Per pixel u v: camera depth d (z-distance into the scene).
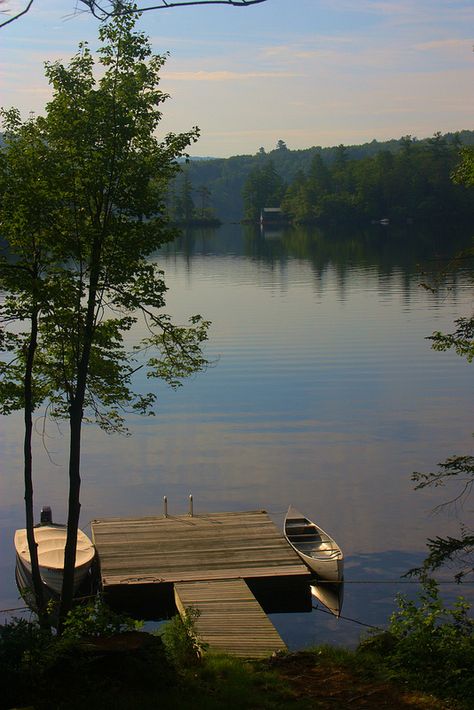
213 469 25.41
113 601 17.94
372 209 142.50
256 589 18.17
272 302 56.44
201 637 14.55
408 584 17.88
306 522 21.22
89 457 27.12
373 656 11.23
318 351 40.28
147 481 24.67
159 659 9.70
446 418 29.31
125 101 12.63
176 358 14.91
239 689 9.80
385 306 53.06
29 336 14.24
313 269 76.88
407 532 20.45
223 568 18.62
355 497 22.80
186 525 21.25
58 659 9.14
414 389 33.31
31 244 13.38
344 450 26.52
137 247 12.84
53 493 24.08
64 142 12.91
